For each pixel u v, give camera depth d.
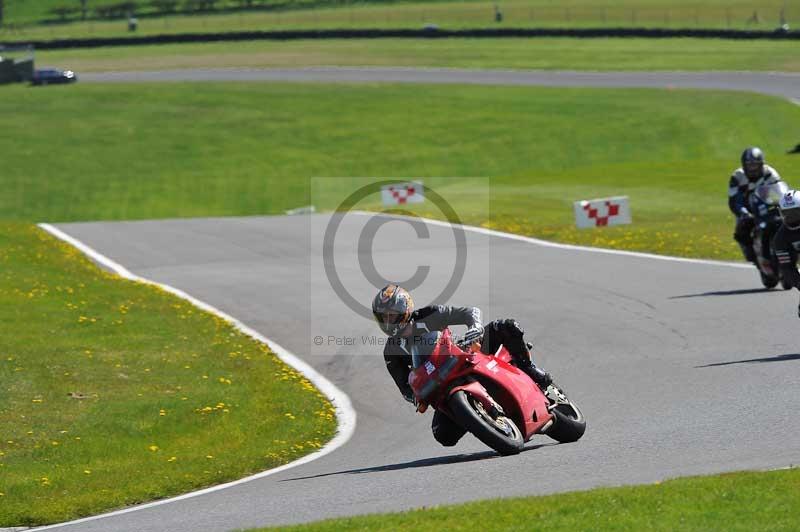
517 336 32.97
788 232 47.38
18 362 52.38
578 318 58.06
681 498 23.23
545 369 47.44
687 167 142.38
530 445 33.78
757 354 45.59
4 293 69.19
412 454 35.84
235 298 70.88
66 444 40.88
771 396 36.94
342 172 187.50
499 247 88.12
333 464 35.88
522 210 112.31
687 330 52.62
